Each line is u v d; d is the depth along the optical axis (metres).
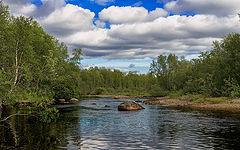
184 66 63.62
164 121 16.61
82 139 10.54
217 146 9.22
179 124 15.09
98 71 132.38
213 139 10.47
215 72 39.38
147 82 97.94
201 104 30.55
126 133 12.05
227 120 16.50
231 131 12.38
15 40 13.89
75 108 28.25
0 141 10.03
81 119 17.81
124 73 141.12
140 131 12.65
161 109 26.53
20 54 14.67
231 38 37.53
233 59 36.28
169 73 69.75
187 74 58.28
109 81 128.38
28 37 14.26
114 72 136.12
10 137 10.87
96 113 22.41
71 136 11.21
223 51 39.22
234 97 31.73
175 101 37.72
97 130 12.94
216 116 18.83
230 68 36.03
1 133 11.85
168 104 34.22
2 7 13.35
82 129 13.23
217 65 38.81
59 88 40.62
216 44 40.31
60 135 11.45
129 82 126.44
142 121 16.70
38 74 14.34
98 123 15.70
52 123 15.57
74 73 47.72
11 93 12.13
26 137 10.91
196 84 46.00
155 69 72.75
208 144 9.55
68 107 29.77
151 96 68.56
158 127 13.95
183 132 12.25
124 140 10.38
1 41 13.39
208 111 22.95
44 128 13.49
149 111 24.27
